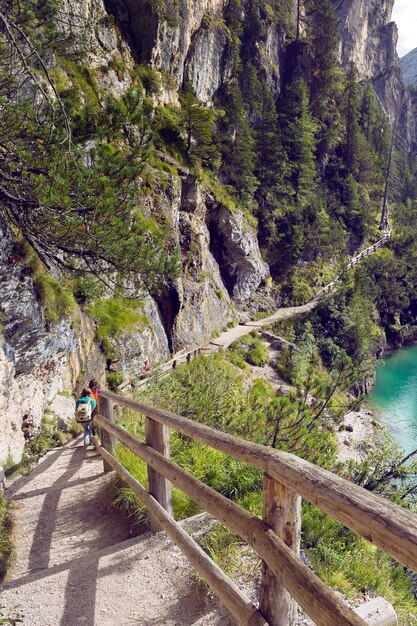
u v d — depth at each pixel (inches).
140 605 129.5
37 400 374.6
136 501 190.9
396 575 174.4
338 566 153.3
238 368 1012.5
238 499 192.2
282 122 2230.6
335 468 308.2
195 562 120.0
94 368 562.9
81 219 284.0
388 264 2155.5
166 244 924.6
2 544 177.3
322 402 405.4
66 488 242.2
